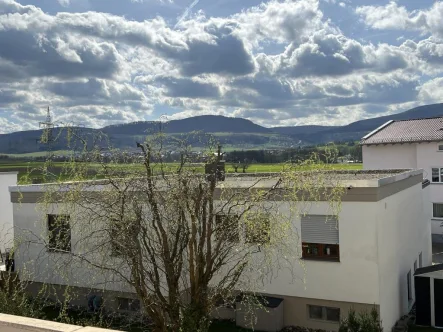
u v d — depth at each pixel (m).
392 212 14.74
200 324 10.12
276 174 11.80
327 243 13.62
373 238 12.98
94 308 14.73
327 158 9.98
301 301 14.02
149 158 9.89
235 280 10.55
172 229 10.16
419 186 19.61
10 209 25.70
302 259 13.88
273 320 13.80
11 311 10.95
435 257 26.23
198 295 10.26
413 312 16.62
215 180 10.34
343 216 13.31
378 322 12.52
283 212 12.43
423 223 20.56
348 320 12.48
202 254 10.23
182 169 10.00
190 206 10.08
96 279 14.09
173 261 10.35
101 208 10.02
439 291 15.02
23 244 16.38
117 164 9.96
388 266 14.06
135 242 9.70
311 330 13.84
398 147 32.59
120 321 13.71
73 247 12.07
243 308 14.09
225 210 11.71
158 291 10.16
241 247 11.46
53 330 4.65
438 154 31.06
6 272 14.14
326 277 13.62
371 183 12.91
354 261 13.24
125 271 11.34
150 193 9.83
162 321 10.23
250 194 10.42
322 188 12.45
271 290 14.45
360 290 13.20
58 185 10.41
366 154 33.62
